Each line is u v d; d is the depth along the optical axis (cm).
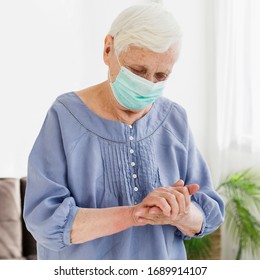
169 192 110
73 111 125
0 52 340
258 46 313
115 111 126
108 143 124
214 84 354
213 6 351
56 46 352
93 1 358
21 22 343
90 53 361
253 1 314
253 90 318
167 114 133
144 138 127
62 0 351
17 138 348
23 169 351
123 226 113
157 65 112
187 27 359
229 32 335
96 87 129
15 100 346
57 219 113
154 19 108
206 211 126
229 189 327
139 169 125
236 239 335
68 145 121
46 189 119
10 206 319
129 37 110
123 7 364
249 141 328
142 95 117
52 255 125
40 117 353
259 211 317
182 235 131
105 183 122
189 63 362
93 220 113
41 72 350
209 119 365
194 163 133
